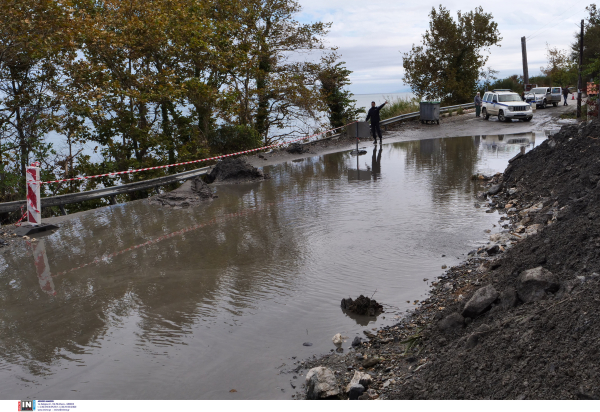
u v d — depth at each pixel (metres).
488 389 3.56
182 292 6.70
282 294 6.48
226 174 15.90
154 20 18.97
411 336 5.05
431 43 41.59
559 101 40.88
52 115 16.80
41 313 6.22
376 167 17.27
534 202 10.02
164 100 19.84
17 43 15.23
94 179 18.78
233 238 9.20
